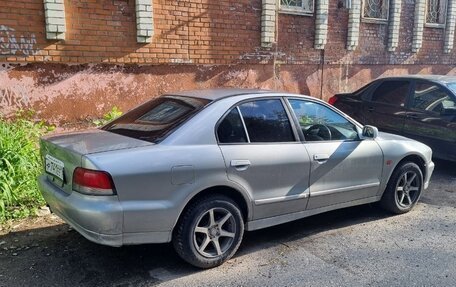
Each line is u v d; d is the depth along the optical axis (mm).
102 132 4117
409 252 4141
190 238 3600
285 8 9461
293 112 4363
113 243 3309
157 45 7887
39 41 6773
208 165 3629
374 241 4406
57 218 4902
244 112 4039
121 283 3502
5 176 4992
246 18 8914
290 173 4152
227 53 8789
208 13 8383
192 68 8398
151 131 3812
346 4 10461
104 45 7359
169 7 7883
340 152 4535
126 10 7477
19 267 3756
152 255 4012
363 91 8406
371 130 4840
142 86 7887
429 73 12828
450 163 7871
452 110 6828
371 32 11203
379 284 3510
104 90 7512
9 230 4555
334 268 3793
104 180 3232
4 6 6422
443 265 3863
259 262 3906
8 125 6094
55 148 3736
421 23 12055
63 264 3822
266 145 4035
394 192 5090
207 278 3596
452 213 5293
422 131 7184
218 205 3727
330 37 10406
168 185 3459
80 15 7051
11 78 6656
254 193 3939
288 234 4578
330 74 10602
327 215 5176
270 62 9484
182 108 4016
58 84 7062
